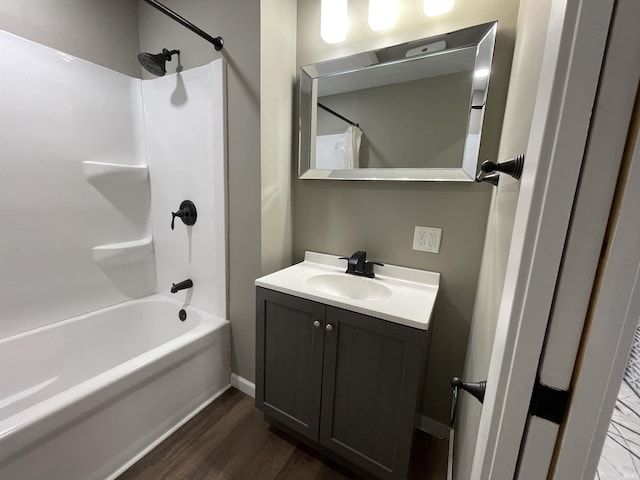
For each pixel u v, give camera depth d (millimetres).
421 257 1395
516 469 415
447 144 1254
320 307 1153
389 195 1434
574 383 359
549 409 378
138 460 1262
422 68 1260
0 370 1359
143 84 1808
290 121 1589
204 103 1550
